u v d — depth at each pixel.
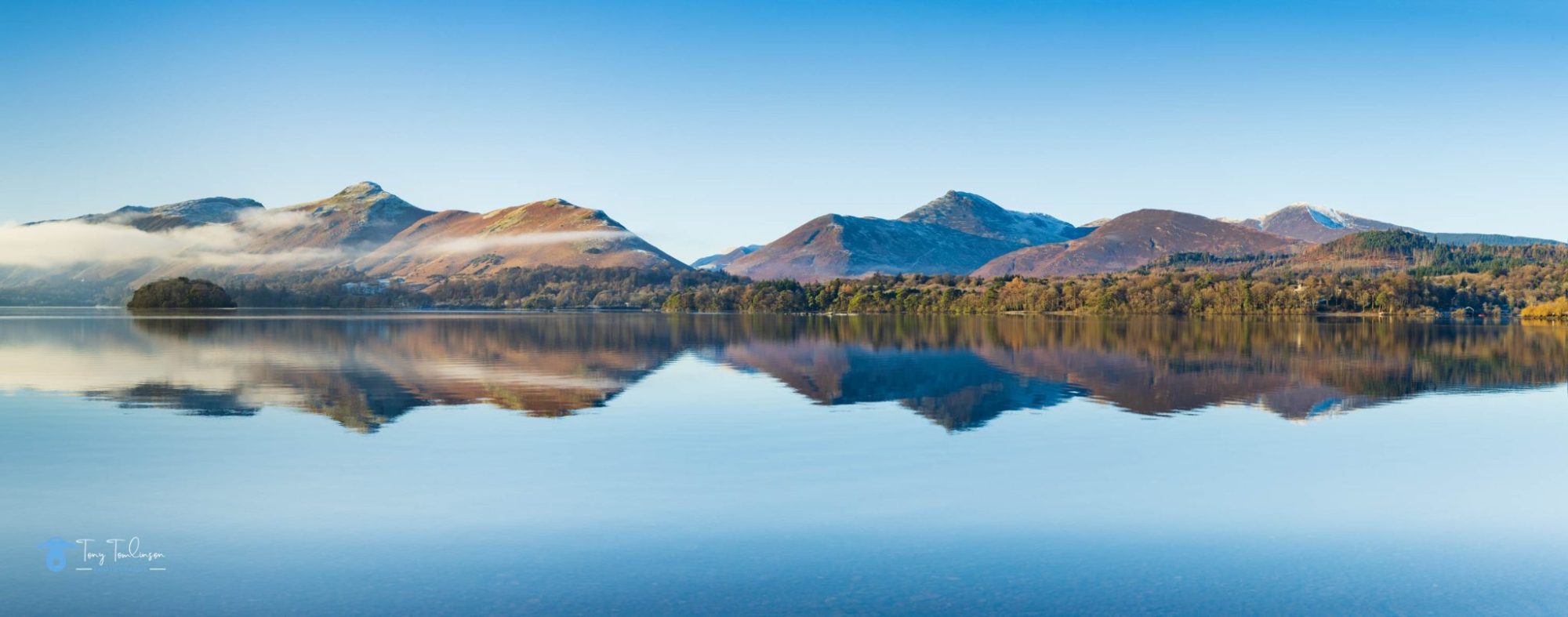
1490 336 130.62
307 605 21.41
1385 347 104.19
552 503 29.44
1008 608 21.45
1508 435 43.38
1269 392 59.62
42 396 53.88
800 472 33.88
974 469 34.62
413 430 42.22
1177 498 30.67
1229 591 22.52
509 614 20.94
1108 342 113.75
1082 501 30.14
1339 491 31.95
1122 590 22.53
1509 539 26.55
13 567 23.73
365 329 145.12
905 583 22.88
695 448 38.31
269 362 77.69
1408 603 21.94
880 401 53.41
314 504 29.17
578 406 50.56
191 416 46.16
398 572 23.31
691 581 22.86
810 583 22.80
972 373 71.38
